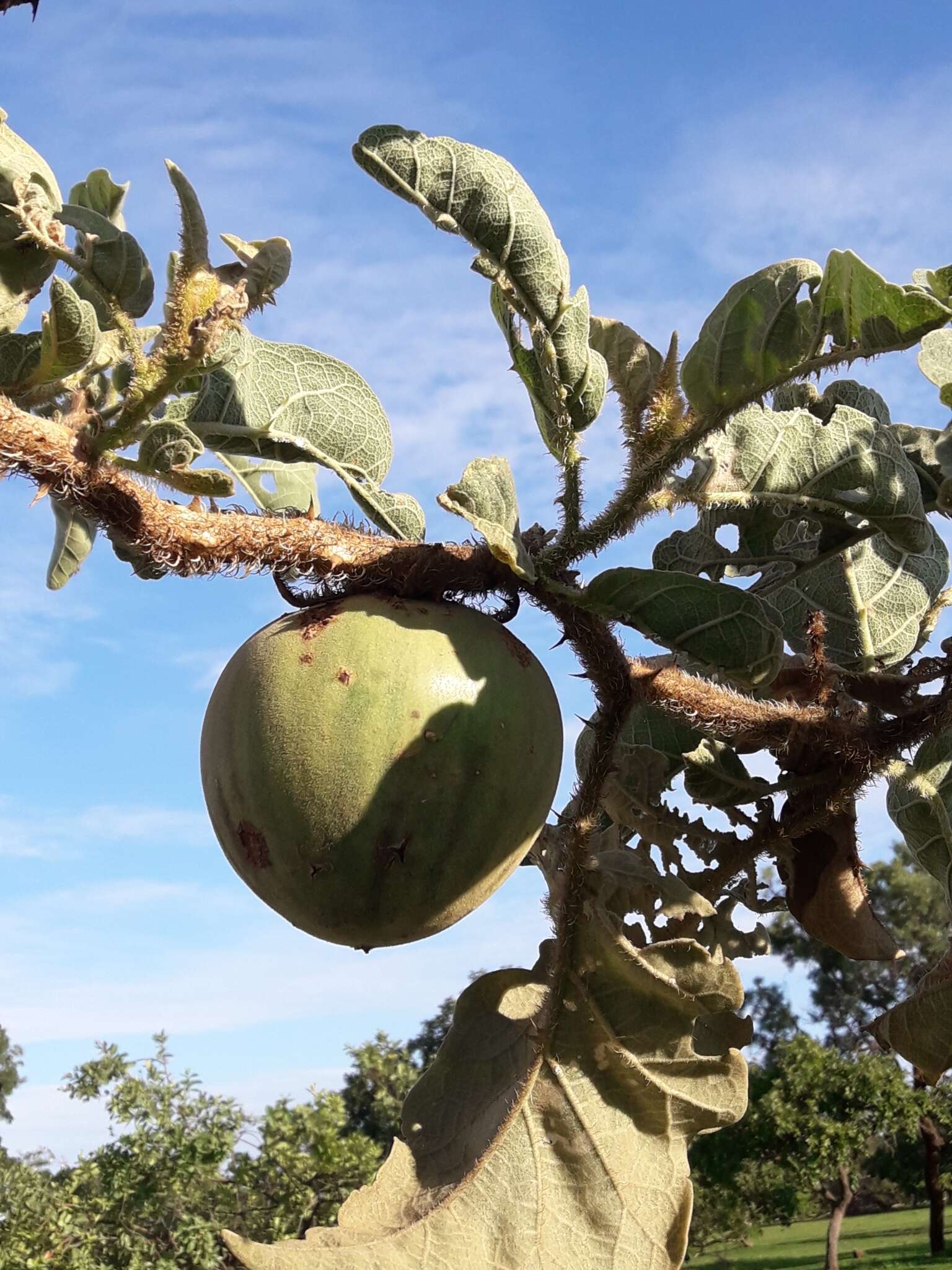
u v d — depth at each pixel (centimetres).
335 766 33
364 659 34
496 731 34
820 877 47
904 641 54
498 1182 38
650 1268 37
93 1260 277
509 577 37
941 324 33
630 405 37
